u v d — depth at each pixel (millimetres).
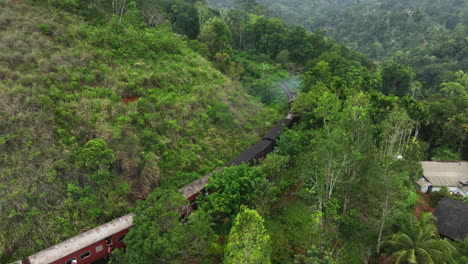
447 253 22438
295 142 36969
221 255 24656
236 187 27484
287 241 26719
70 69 37281
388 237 25359
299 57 81688
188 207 27531
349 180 27906
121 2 57750
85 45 42969
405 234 24062
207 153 36594
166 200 23125
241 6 124125
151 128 35156
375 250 26484
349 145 28047
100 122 31609
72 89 34969
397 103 46469
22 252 22969
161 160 32688
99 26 49969
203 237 22516
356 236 27984
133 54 46781
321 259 23250
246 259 19250
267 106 53500
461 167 42500
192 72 49250
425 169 41812
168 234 21109
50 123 29656
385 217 26750
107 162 28062
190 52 57219
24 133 27703
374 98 45844
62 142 28938
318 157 28844
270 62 78562
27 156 26703
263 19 87875
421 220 26109
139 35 52188
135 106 35906
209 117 41875
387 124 38031
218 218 27750
